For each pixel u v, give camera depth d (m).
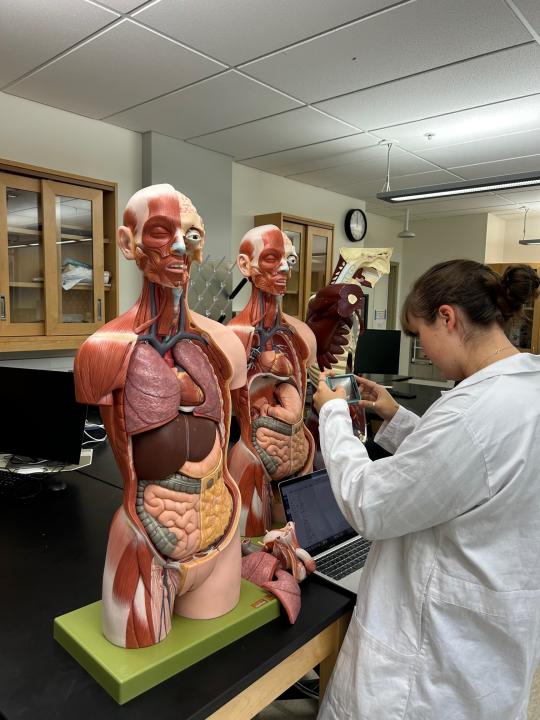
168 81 2.44
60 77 2.41
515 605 0.81
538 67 2.26
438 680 0.85
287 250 1.25
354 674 0.93
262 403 1.28
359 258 1.57
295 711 1.58
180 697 0.78
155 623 0.84
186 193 3.41
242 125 3.05
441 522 0.83
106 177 3.07
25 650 0.88
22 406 1.71
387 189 3.97
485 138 3.23
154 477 0.85
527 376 0.85
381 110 2.78
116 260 3.02
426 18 1.88
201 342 0.94
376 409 1.30
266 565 1.07
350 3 1.79
